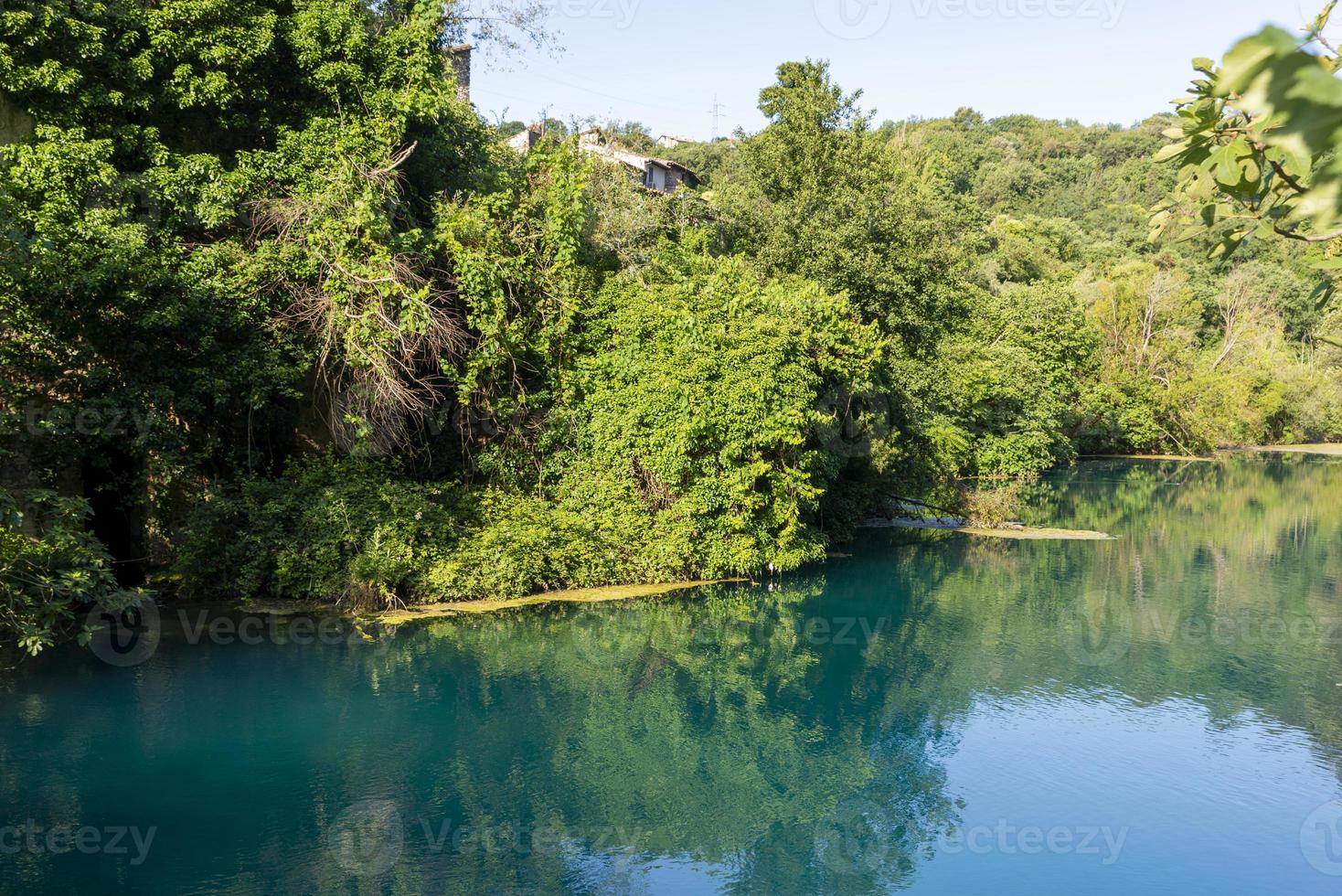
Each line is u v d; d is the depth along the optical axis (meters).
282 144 18.00
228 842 9.88
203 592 17.58
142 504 17.75
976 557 25.38
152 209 16.62
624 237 25.39
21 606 13.52
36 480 15.87
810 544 22.78
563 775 11.96
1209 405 61.34
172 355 16.53
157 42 16.86
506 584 18.72
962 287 32.81
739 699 14.81
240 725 12.80
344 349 18.16
